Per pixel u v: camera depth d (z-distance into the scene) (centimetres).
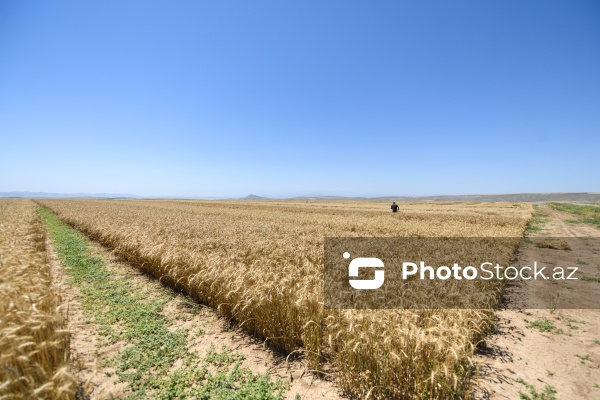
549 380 443
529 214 3306
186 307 716
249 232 1566
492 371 462
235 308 566
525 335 585
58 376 300
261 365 482
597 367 478
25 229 1279
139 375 447
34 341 343
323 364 475
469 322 512
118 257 1165
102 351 511
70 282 859
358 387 397
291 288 582
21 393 292
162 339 557
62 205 4641
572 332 599
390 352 375
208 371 464
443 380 361
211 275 677
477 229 1928
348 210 4453
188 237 1365
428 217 2953
